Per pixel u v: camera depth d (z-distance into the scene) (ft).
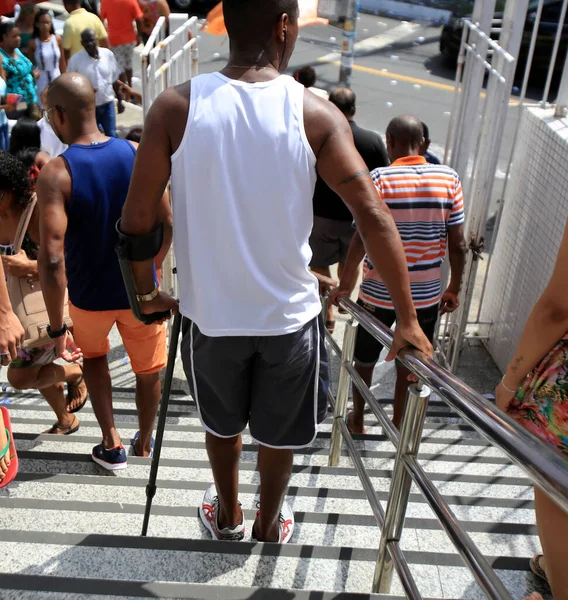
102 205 8.61
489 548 7.88
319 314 6.17
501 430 4.21
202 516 8.07
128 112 31.89
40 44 26.53
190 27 15.11
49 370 10.61
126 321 9.38
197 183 5.29
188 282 5.90
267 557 6.94
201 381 6.29
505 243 16.22
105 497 9.25
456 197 11.08
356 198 5.20
